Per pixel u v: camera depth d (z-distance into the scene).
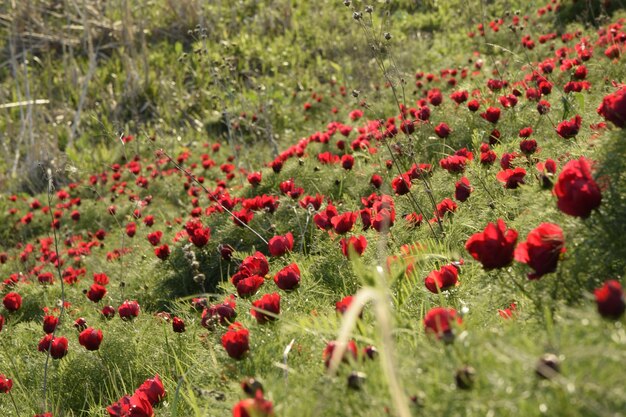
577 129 3.67
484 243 2.10
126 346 4.13
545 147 4.48
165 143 11.34
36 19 16.14
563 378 1.44
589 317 1.69
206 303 3.90
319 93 12.70
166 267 5.76
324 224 3.96
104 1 17.27
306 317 2.86
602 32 8.46
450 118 6.65
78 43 15.74
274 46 14.62
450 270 2.73
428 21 14.24
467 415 1.59
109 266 6.93
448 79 9.00
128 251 7.16
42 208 10.23
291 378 2.25
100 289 4.84
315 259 4.01
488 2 13.76
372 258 3.74
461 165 4.18
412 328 2.43
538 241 2.05
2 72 15.04
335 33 14.77
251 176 6.46
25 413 3.87
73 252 7.59
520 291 2.39
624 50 6.28
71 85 13.98
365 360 2.00
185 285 5.39
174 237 6.68
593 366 1.50
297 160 6.74
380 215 3.68
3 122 13.23
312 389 2.00
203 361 3.12
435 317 1.91
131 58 14.45
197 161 11.05
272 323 2.67
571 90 5.20
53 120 13.26
